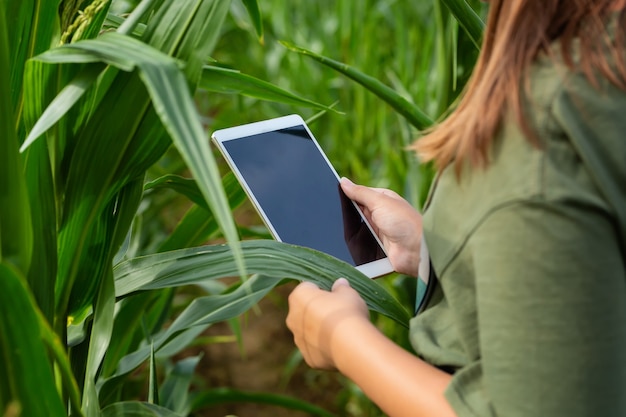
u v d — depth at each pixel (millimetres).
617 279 551
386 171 2090
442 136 645
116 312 1228
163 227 2375
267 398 1476
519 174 561
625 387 553
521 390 551
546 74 574
